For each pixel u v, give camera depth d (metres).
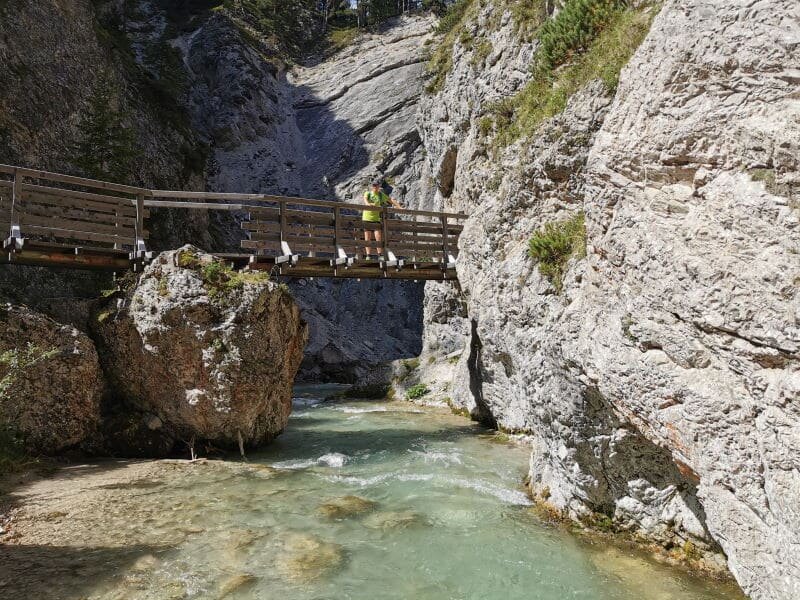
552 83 9.65
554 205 8.46
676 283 4.39
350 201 33.72
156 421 9.73
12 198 9.35
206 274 9.79
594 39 9.02
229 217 30.75
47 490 7.00
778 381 3.58
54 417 8.65
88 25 22.28
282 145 37.34
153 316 9.53
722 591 4.70
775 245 3.62
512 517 6.56
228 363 9.49
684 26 4.49
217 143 34.12
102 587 4.49
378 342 31.19
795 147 3.52
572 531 6.11
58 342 8.84
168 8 42.09
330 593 4.61
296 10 50.47
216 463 8.98
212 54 37.47
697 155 4.31
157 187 21.38
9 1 17.73
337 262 12.84
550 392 6.55
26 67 17.27
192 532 5.79
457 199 18.69
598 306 5.55
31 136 16.41
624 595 4.69
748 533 3.95
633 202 4.95
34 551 5.12
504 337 11.04
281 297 10.51
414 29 46.66
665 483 5.50
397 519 6.43
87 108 19.69
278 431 10.89
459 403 14.87
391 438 11.60
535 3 15.27
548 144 8.38
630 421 5.26
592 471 6.09
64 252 9.98
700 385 4.24
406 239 14.38
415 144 34.94
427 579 4.96
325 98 41.47
